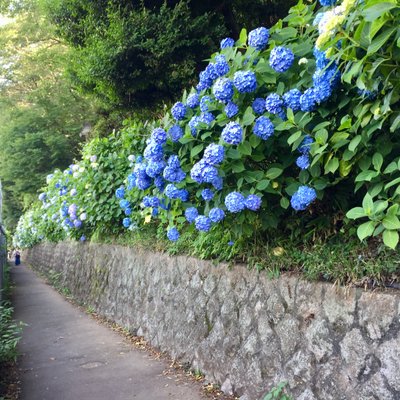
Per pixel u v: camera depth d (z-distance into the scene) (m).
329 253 2.80
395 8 1.66
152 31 6.64
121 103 8.22
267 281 3.28
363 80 1.89
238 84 2.59
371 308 2.41
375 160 2.20
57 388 4.03
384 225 1.99
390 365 2.28
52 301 9.85
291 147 2.75
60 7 8.10
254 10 7.61
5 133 22.91
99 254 8.33
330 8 2.35
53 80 22.17
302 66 2.60
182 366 4.32
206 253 4.25
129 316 6.18
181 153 3.20
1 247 11.16
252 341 3.36
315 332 2.77
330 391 2.61
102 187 7.02
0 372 4.51
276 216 3.02
